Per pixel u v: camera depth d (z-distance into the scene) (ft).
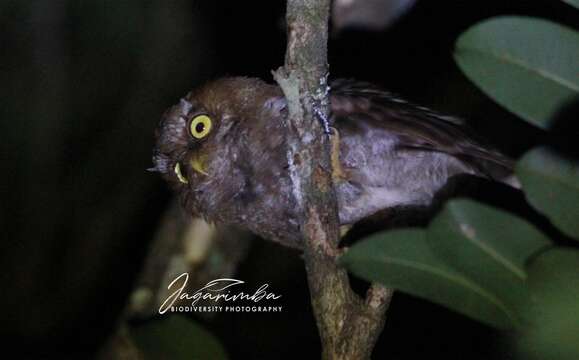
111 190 49.93
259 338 42.86
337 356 19.20
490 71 15.12
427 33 40.70
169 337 19.30
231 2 46.62
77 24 47.32
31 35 46.91
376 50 40.09
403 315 42.37
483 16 40.63
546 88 15.02
